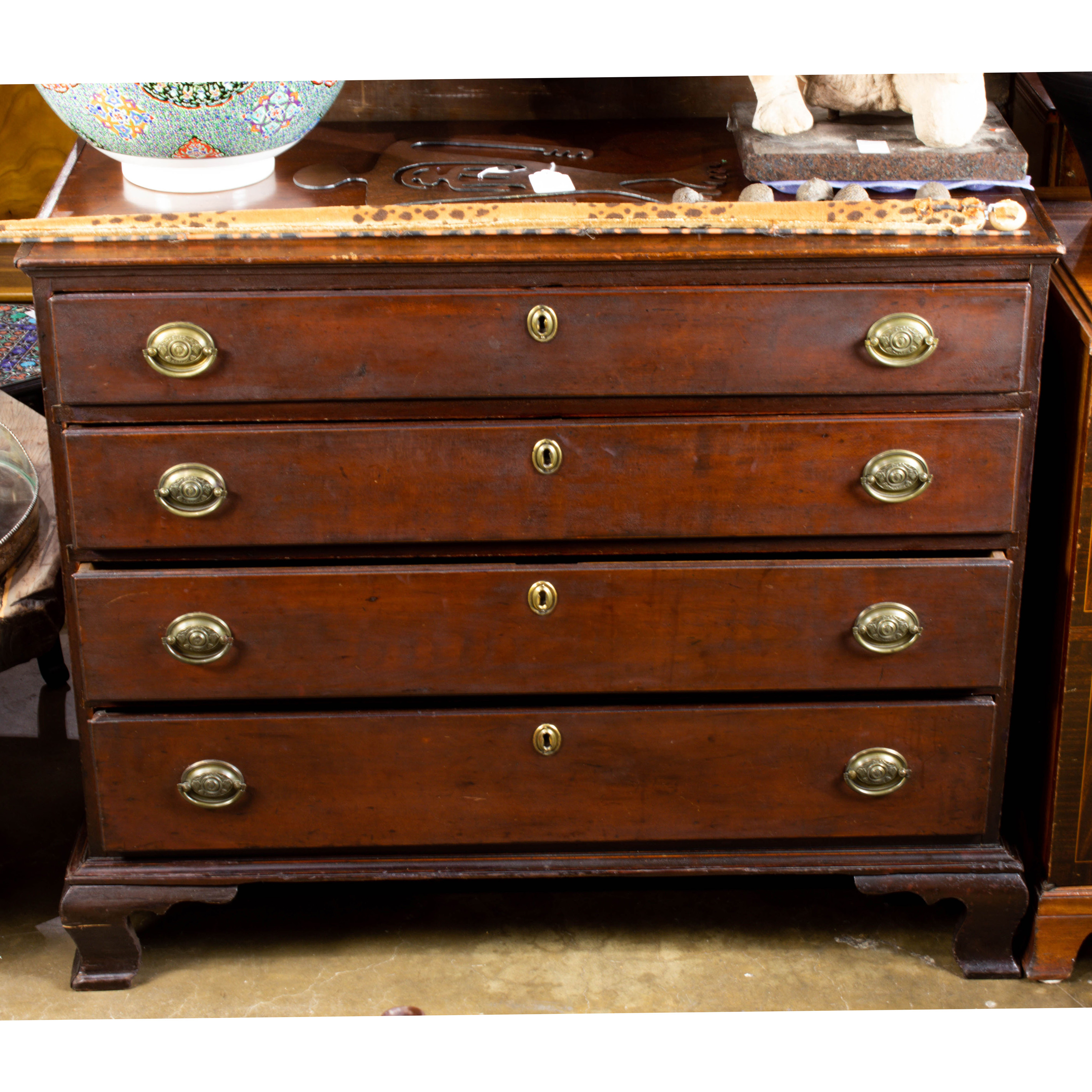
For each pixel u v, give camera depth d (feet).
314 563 5.77
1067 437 5.74
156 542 5.65
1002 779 6.14
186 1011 6.28
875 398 5.53
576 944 6.73
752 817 6.17
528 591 5.74
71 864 6.28
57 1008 6.30
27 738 8.27
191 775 5.98
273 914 6.95
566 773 6.06
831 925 6.86
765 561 5.76
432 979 6.50
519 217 5.33
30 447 7.23
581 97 6.87
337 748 5.98
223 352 5.36
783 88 5.92
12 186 8.36
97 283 5.29
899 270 5.33
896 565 5.75
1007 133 5.95
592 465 5.55
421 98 6.83
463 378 5.43
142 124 5.43
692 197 5.54
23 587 6.05
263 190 5.80
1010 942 6.43
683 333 5.38
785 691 6.04
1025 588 6.51
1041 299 5.39
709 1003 6.34
